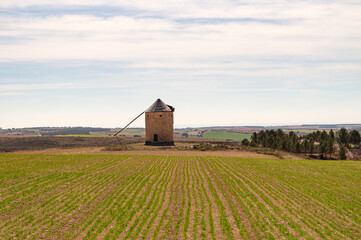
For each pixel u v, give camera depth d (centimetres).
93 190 3080
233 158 6069
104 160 5434
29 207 2444
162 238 1873
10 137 10688
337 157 11431
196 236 1914
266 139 14212
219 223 2153
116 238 1858
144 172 4244
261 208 2514
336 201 2811
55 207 2469
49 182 3391
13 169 4191
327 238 1906
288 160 6012
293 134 15562
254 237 1911
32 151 7300
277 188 3328
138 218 2231
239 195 2978
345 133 15038
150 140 8762
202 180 3722
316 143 13088
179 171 4384
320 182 3722
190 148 7738
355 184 3638
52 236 1880
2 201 2586
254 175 4147
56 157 5762
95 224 2094
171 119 8806
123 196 2859
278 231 2009
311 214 2403
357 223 2219
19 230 1964
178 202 2689
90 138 11206
